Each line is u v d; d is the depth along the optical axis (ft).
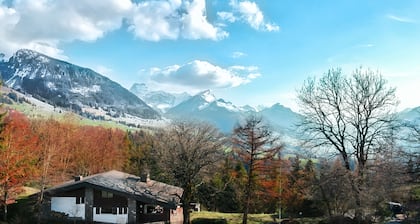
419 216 85.10
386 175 102.89
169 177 163.94
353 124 130.21
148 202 164.76
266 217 191.52
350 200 129.59
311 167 208.54
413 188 90.07
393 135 120.47
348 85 133.18
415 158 84.58
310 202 199.41
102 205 170.09
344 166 134.10
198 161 154.61
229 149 166.81
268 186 170.91
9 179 147.95
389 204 165.99
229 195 217.77
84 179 177.88
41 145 176.65
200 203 225.15
